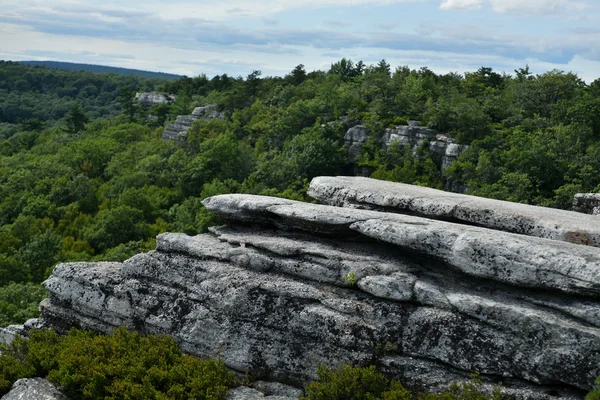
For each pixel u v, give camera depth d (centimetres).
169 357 1472
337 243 1603
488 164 6756
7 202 6756
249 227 1755
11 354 1599
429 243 1400
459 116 7644
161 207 6944
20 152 10975
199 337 1512
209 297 1523
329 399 1298
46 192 7112
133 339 1532
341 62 13575
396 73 10925
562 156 6719
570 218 1559
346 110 9062
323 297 1448
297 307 1449
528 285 1289
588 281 1210
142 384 1393
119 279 1659
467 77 10844
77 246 5197
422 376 1308
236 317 1488
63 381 1403
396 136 7931
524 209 1625
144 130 12062
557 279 1251
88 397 1405
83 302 1670
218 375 1405
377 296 1412
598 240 1412
